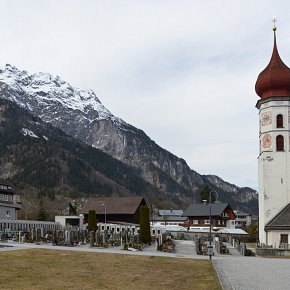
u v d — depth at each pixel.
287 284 29.30
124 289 26.25
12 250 47.41
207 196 184.75
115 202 141.12
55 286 26.58
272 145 84.19
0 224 84.38
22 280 28.44
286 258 60.00
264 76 86.69
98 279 30.00
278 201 82.75
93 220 94.56
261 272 36.50
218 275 34.12
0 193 114.00
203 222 149.75
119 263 40.03
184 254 59.44
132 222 136.62
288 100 84.50
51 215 168.38
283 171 83.31
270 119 84.88
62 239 66.75
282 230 77.94
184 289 26.98
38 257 41.84
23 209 183.25
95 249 57.50
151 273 34.28
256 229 138.25
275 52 88.44
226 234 116.75
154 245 77.75
